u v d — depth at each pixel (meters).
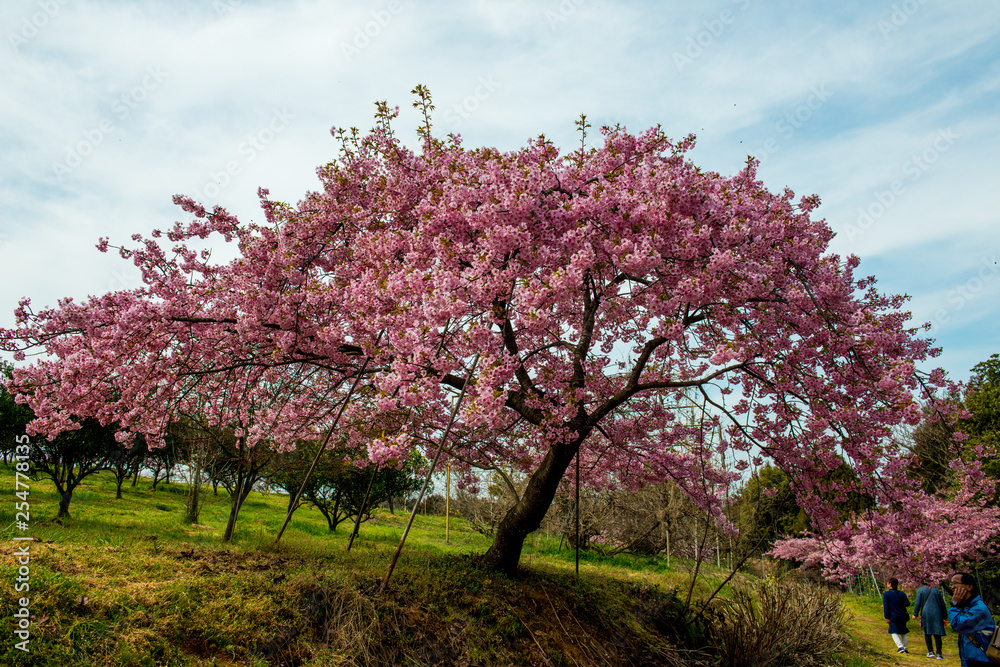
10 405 11.14
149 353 7.14
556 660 5.65
